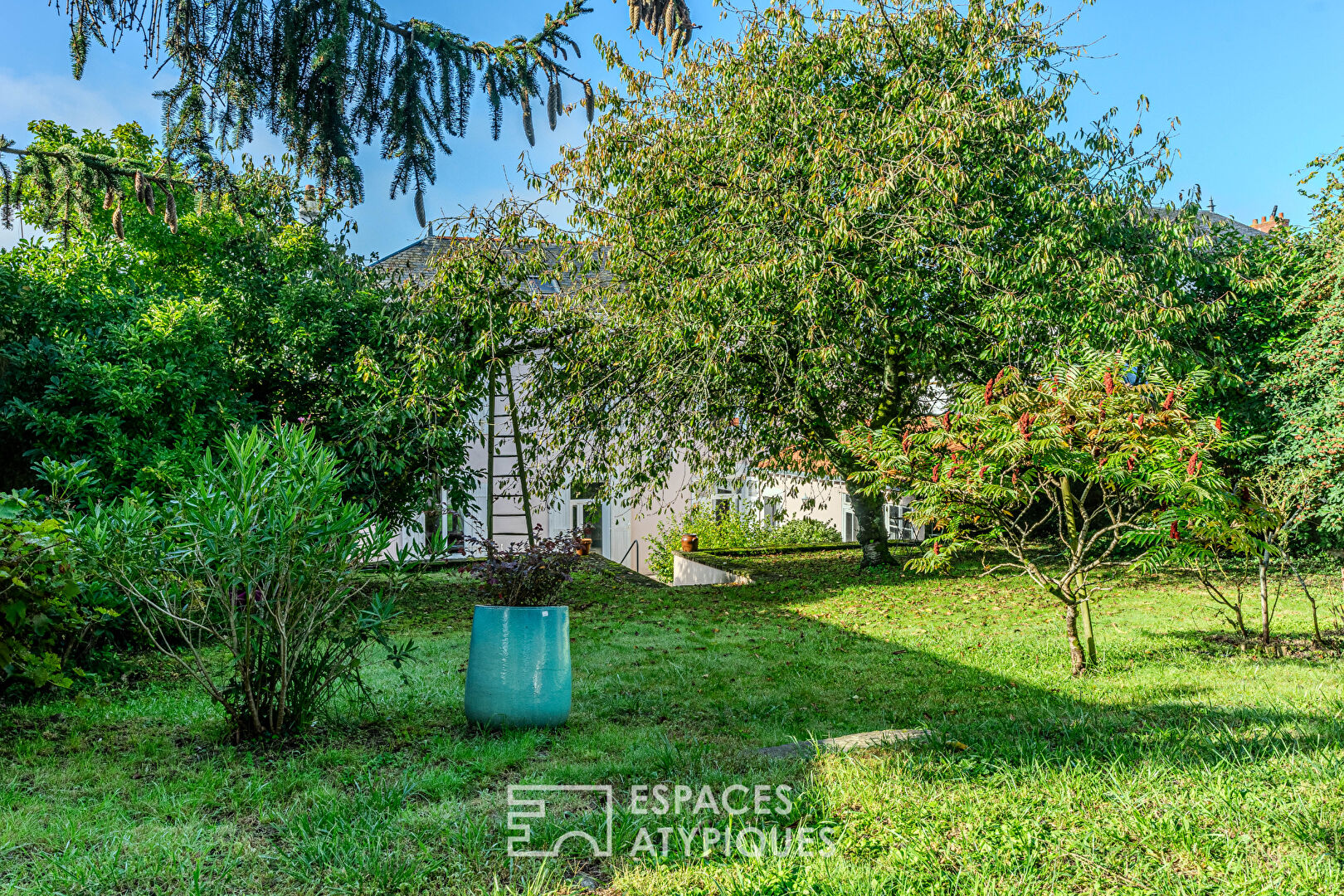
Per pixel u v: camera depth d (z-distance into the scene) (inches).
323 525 201.2
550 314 454.6
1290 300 490.9
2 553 189.6
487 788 165.5
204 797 156.4
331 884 120.1
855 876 117.1
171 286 465.7
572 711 233.8
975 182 427.5
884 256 413.1
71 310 354.3
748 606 448.1
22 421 323.6
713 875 120.2
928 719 221.5
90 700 229.1
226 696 197.3
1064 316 397.4
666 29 115.5
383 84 118.4
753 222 418.0
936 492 271.7
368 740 199.8
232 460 201.0
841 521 861.2
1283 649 305.3
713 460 528.7
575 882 121.0
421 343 427.8
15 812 148.3
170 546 198.4
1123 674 268.2
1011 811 140.9
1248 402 498.6
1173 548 261.4
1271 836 129.0
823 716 230.7
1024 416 258.1
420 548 223.8
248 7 108.1
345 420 438.6
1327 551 511.2
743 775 166.2
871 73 470.3
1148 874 117.7
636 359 445.1
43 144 154.4
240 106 115.7
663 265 437.1
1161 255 442.3
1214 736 182.4
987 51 449.4
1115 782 151.3
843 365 443.5
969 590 475.8
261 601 199.2
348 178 124.6
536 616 211.2
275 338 453.1
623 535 804.0
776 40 474.9
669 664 303.0
